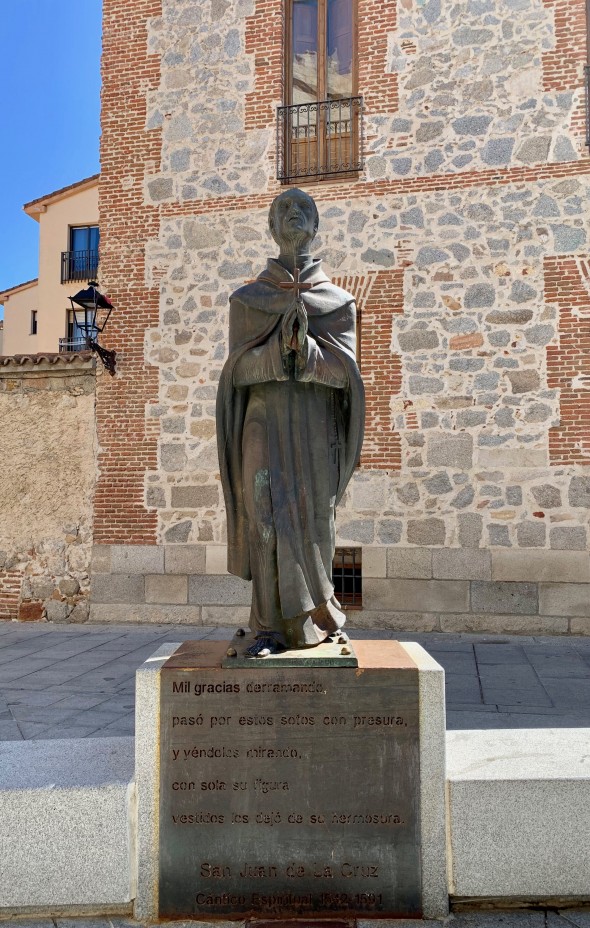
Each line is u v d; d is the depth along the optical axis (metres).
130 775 3.43
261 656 3.32
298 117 11.72
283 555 3.48
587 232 10.43
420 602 10.66
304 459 3.55
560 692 7.21
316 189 11.41
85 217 29.89
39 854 3.27
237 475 3.75
